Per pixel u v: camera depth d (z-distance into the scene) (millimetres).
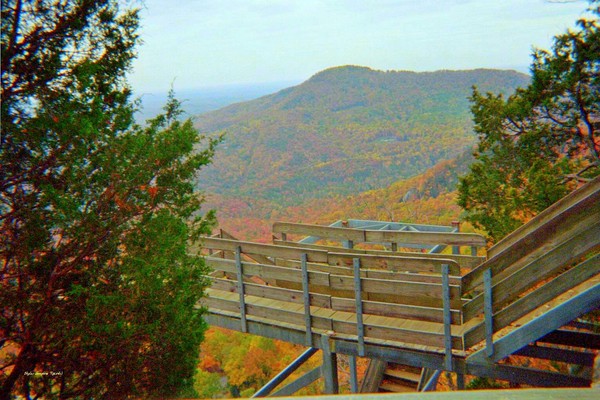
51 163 4359
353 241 7016
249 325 6422
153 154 4719
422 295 5156
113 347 4293
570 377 4586
